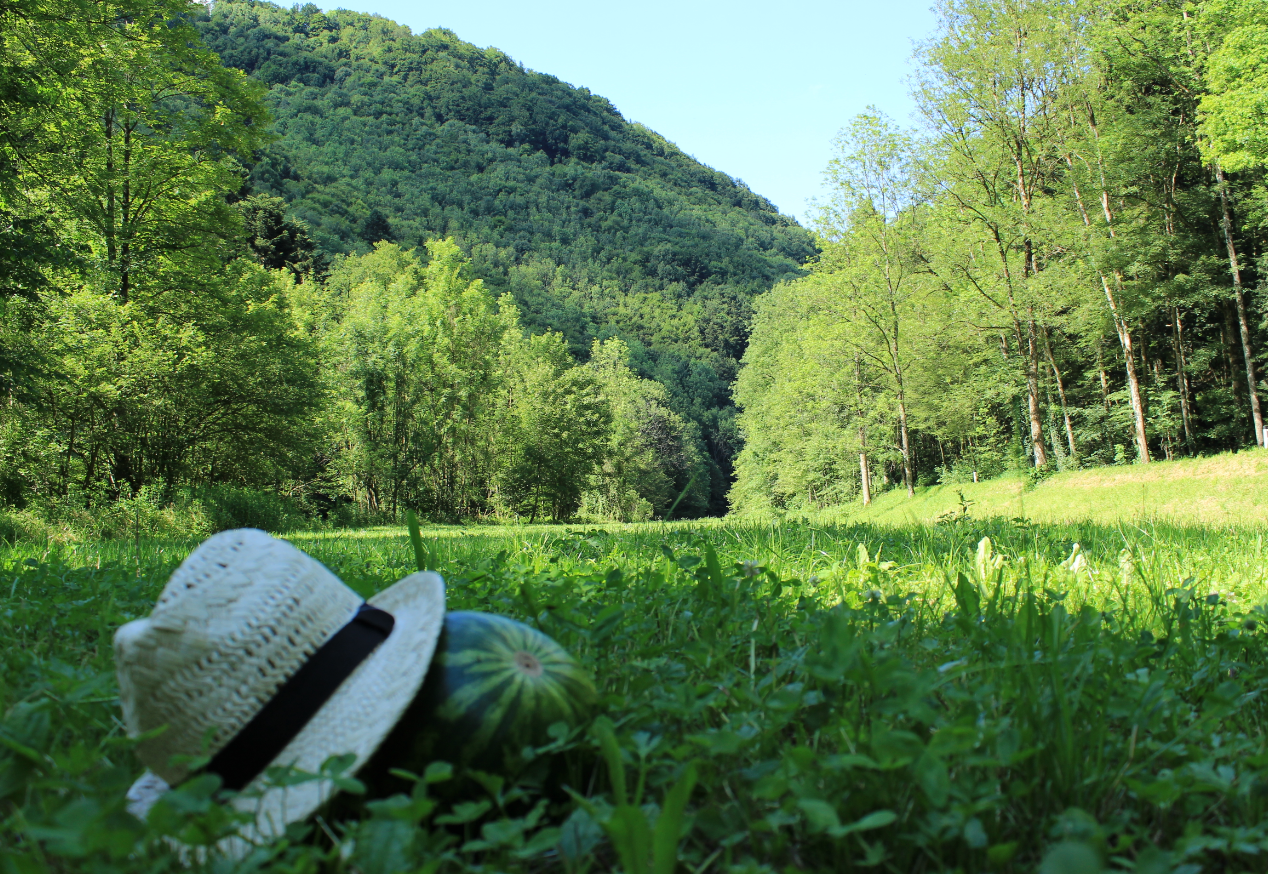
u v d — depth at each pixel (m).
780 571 5.46
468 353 68.19
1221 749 2.04
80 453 29.27
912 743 1.67
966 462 49.72
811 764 1.68
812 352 50.12
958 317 40.38
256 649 1.69
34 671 2.73
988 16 36.88
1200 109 28.14
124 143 27.77
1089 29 35.78
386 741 1.71
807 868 1.60
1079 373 47.16
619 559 6.44
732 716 2.17
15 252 17.91
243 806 1.61
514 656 1.88
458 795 1.69
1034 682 2.07
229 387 32.56
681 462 115.75
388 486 63.00
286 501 39.59
